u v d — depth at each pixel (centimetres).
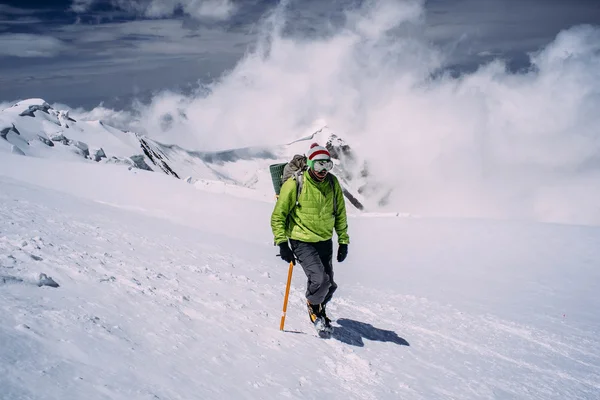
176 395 317
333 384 455
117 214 1530
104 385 288
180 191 2997
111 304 465
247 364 435
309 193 589
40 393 248
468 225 2266
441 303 1028
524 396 543
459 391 522
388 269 1473
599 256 1641
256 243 1759
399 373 536
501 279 1356
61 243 705
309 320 683
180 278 701
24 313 355
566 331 872
